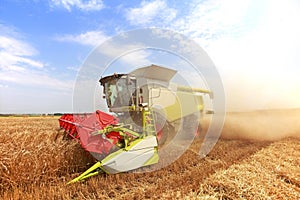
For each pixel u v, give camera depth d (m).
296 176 3.97
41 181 4.18
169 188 3.63
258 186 3.49
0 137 6.07
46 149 4.61
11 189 3.87
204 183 3.71
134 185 3.88
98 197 3.44
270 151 5.85
